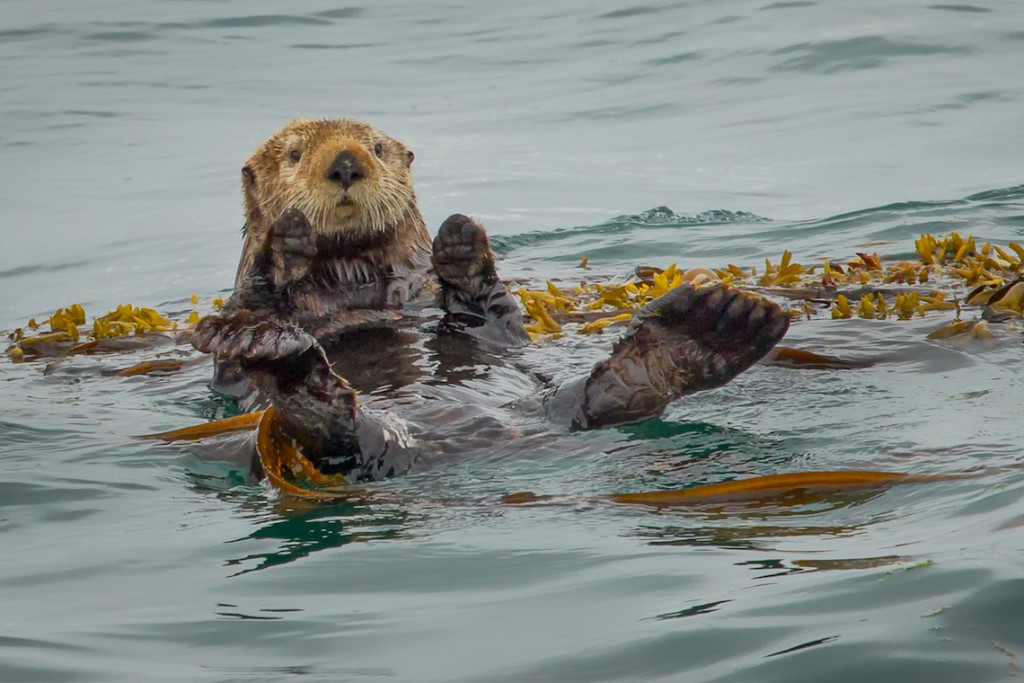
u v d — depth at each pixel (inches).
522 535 328.8
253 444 410.6
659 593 281.9
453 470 388.2
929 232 817.5
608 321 601.6
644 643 255.6
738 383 470.9
